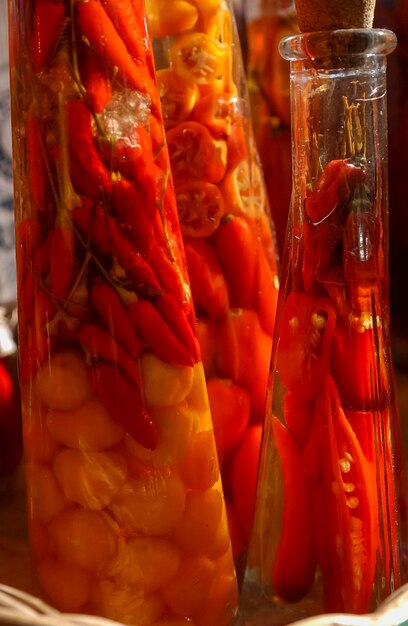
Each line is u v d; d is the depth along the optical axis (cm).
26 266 29
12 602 27
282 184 45
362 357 30
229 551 31
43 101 28
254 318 34
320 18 28
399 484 32
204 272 33
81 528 29
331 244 29
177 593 30
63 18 27
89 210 28
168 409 29
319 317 29
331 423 30
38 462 30
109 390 28
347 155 29
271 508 31
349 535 30
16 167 29
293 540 31
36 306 29
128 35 28
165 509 29
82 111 27
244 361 34
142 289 28
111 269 28
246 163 34
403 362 63
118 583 29
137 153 28
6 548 40
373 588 30
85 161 27
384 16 60
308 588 31
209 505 30
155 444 29
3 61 45
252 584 32
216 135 33
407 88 60
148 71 29
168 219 29
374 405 30
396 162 62
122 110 28
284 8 45
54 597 30
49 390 29
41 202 28
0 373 44
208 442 30
